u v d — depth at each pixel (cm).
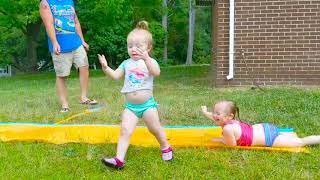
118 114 429
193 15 2644
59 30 448
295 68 630
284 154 294
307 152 293
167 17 2512
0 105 505
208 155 292
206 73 1038
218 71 650
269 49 632
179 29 2808
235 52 639
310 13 617
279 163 275
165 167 270
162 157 285
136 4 1377
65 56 454
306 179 247
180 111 440
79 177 256
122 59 1948
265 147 303
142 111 277
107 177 256
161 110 445
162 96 560
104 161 266
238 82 645
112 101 524
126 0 1170
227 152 297
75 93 615
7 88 793
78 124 366
